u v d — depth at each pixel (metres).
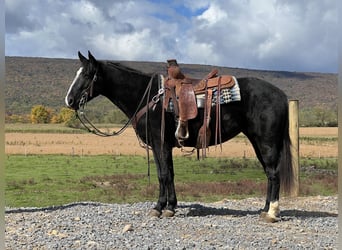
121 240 6.11
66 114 86.06
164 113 7.37
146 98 7.61
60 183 18.41
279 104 7.24
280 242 6.05
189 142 7.49
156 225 7.04
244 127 7.46
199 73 112.56
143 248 5.68
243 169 24.56
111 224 7.13
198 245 5.82
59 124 84.25
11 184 17.72
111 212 8.04
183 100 7.23
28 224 7.09
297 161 10.41
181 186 16.59
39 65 133.62
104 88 7.72
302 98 111.81
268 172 7.32
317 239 6.25
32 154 36.00
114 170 24.53
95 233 6.53
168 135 7.50
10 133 62.84
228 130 7.36
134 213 7.89
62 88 119.56
